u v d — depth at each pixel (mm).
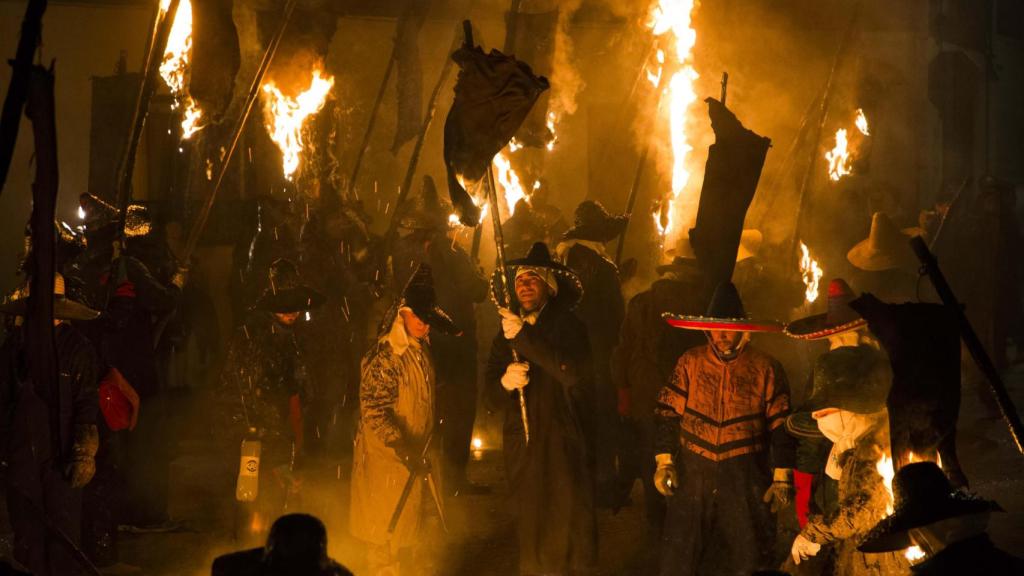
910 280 11102
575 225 9156
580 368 6555
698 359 6375
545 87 6332
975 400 13328
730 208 7359
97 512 7258
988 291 13688
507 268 6848
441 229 9859
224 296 13234
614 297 8984
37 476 6098
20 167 13672
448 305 9617
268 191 12820
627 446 8664
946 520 4293
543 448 6559
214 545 7953
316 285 10547
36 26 4859
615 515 8750
